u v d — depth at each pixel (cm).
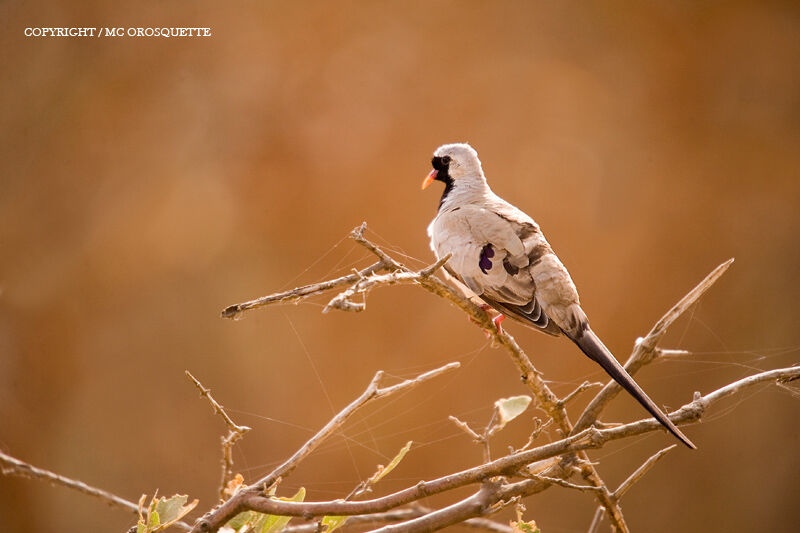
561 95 1536
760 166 1498
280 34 1502
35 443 1369
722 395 396
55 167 1430
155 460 1403
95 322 1420
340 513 365
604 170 1519
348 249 1508
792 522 1412
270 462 1412
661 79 1516
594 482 467
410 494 355
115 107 1452
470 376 1459
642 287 1507
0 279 1388
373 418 1441
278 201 1502
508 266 588
